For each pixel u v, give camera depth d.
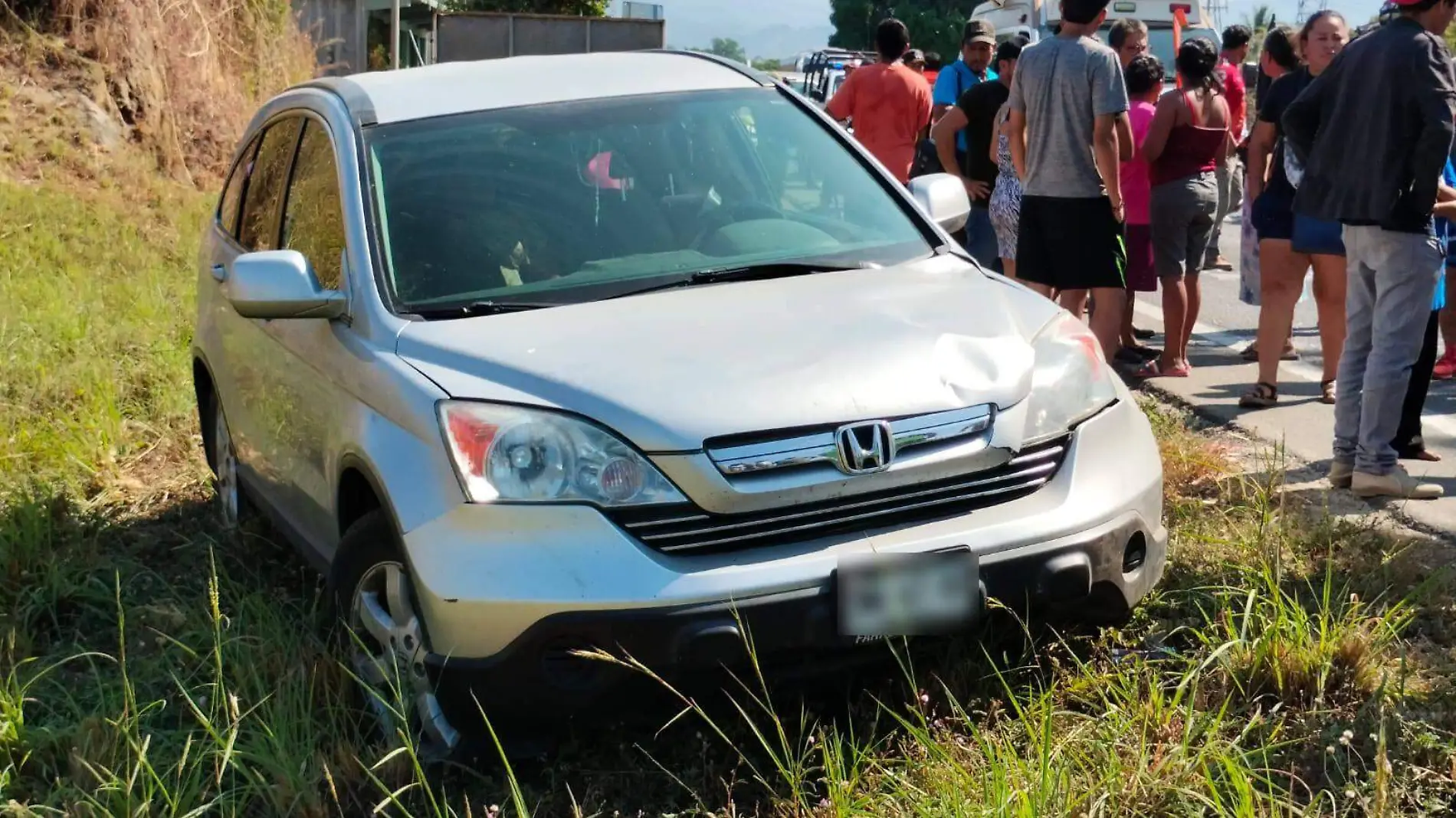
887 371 3.42
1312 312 9.85
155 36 14.92
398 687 3.39
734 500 3.20
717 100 4.76
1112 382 3.89
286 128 5.09
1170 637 3.99
